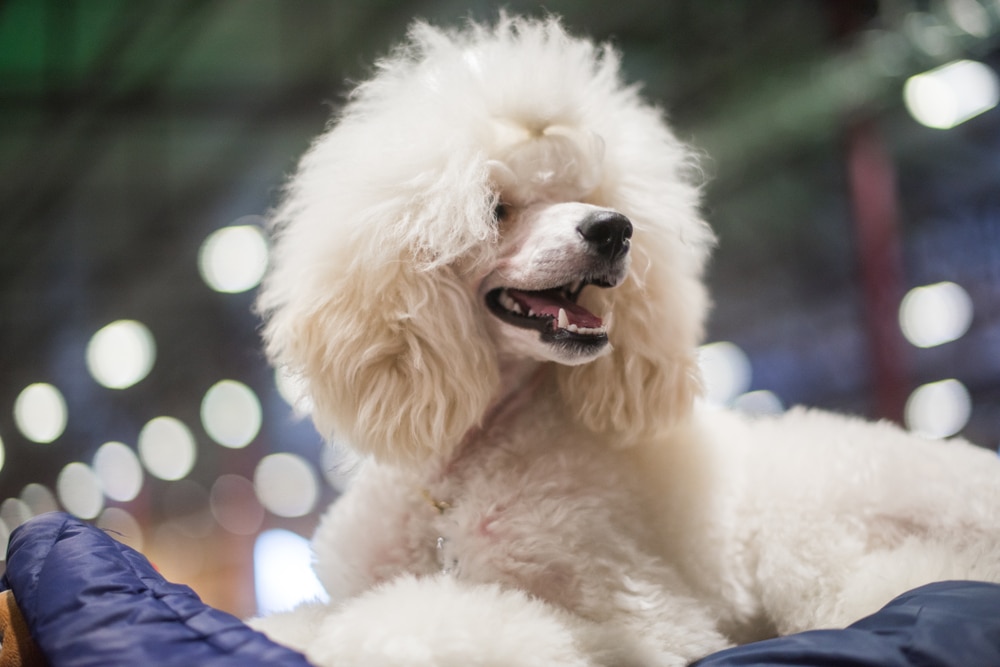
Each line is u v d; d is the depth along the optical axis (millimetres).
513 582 1291
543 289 1446
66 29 6219
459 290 1422
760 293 11641
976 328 9039
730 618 1431
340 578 1500
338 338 1371
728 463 1556
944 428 9062
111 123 7625
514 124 1498
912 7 5629
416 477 1471
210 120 7824
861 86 6281
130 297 11461
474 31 1850
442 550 1391
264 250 8398
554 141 1470
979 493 1479
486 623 1075
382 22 6508
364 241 1387
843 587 1365
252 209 9602
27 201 8914
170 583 1129
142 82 7129
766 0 6691
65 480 13305
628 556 1310
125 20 6184
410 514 1465
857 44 6020
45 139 7730
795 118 7348
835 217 10117
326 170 1554
